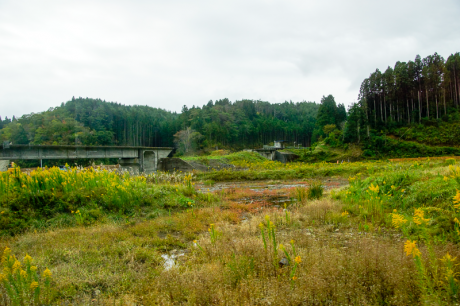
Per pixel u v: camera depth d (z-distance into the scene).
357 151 62.88
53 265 5.27
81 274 4.84
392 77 78.31
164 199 11.77
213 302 3.50
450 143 61.44
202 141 82.31
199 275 4.23
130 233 7.66
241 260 4.59
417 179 10.24
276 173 28.12
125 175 14.20
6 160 35.19
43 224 8.47
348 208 9.30
